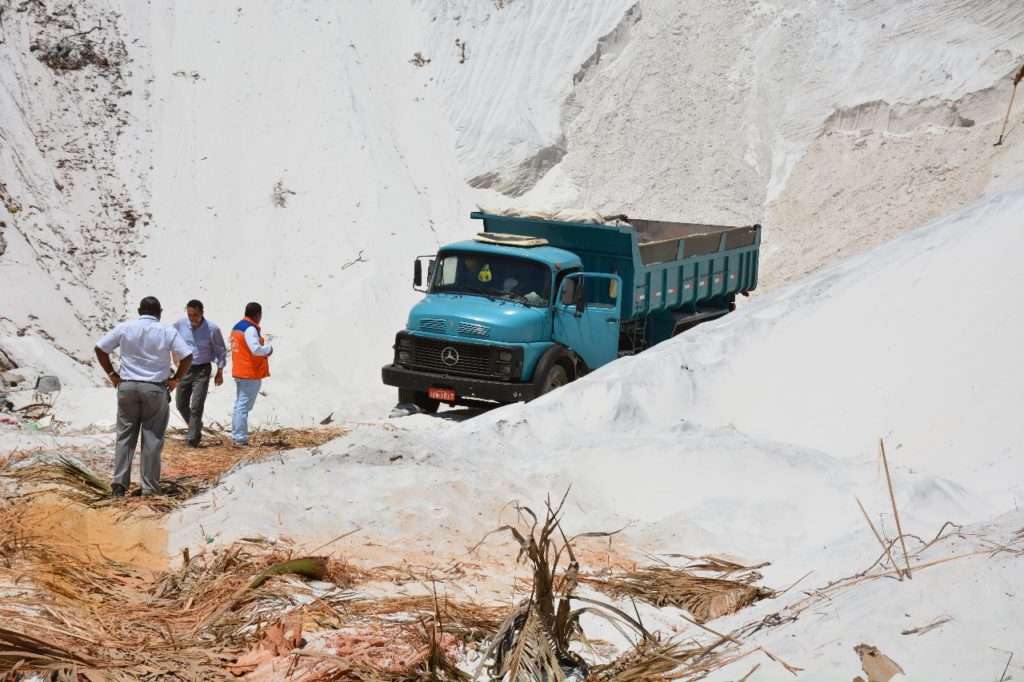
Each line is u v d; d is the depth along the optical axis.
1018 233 11.19
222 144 23.48
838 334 11.55
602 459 9.06
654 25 29.02
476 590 6.02
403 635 4.98
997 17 27.02
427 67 27.42
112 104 23.42
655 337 16.89
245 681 4.47
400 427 13.35
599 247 15.21
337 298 20.83
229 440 12.06
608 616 4.85
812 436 10.34
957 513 7.38
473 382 13.62
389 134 25.28
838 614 4.50
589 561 6.83
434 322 13.88
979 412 9.17
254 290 21.25
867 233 23.02
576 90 27.83
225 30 25.48
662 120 27.17
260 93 24.50
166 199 22.31
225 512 7.21
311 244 22.06
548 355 13.77
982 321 10.17
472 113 26.86
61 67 23.25
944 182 23.27
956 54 26.31
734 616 5.48
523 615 4.77
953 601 4.21
